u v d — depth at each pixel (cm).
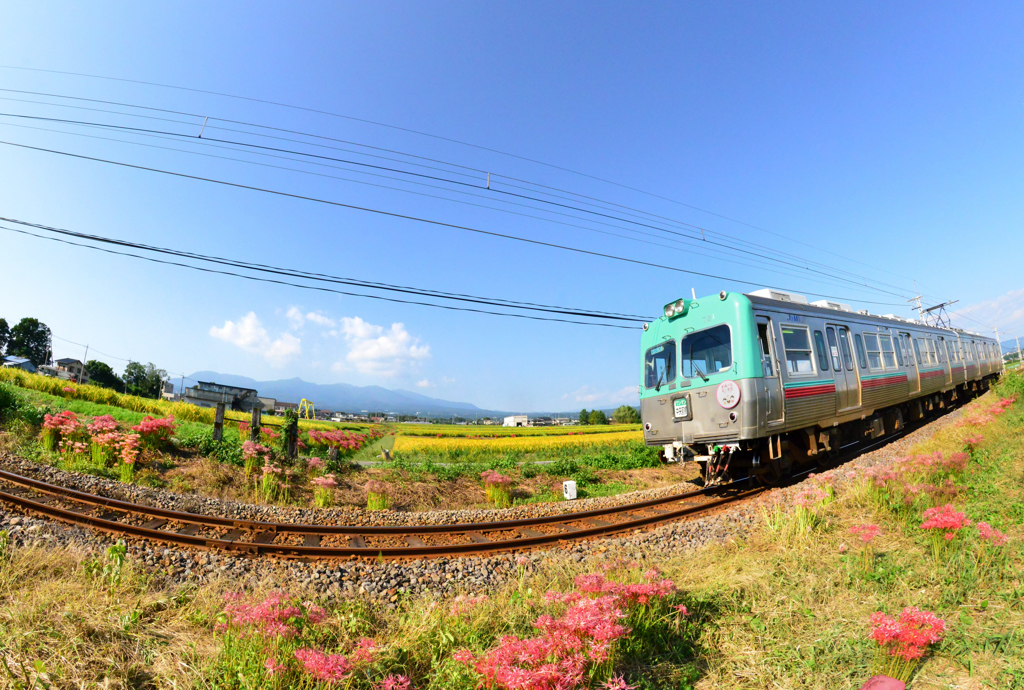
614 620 363
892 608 403
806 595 444
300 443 1722
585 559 663
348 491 1212
